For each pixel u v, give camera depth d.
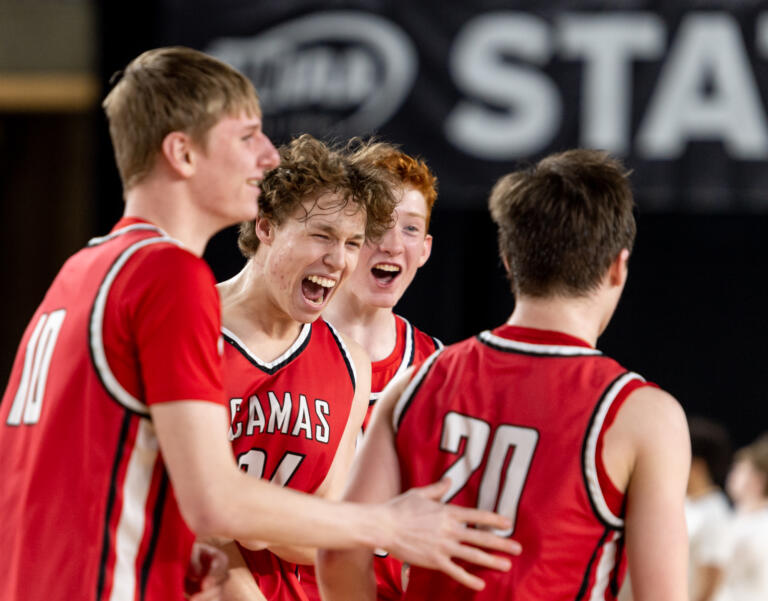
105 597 3.86
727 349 16.73
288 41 12.38
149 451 3.94
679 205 12.00
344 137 12.22
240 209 4.20
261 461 5.30
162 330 3.85
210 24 12.51
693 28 11.81
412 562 3.87
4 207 18.62
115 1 13.30
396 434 4.13
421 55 12.22
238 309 5.37
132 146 4.14
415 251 6.42
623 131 11.91
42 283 18.62
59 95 16.34
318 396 5.45
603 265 4.05
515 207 4.12
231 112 4.13
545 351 4.01
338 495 5.57
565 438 3.86
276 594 5.46
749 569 10.23
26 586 3.93
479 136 12.12
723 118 11.74
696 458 10.66
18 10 15.52
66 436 3.95
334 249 5.11
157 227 4.14
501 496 3.88
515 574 3.82
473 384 4.06
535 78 12.07
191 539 4.09
